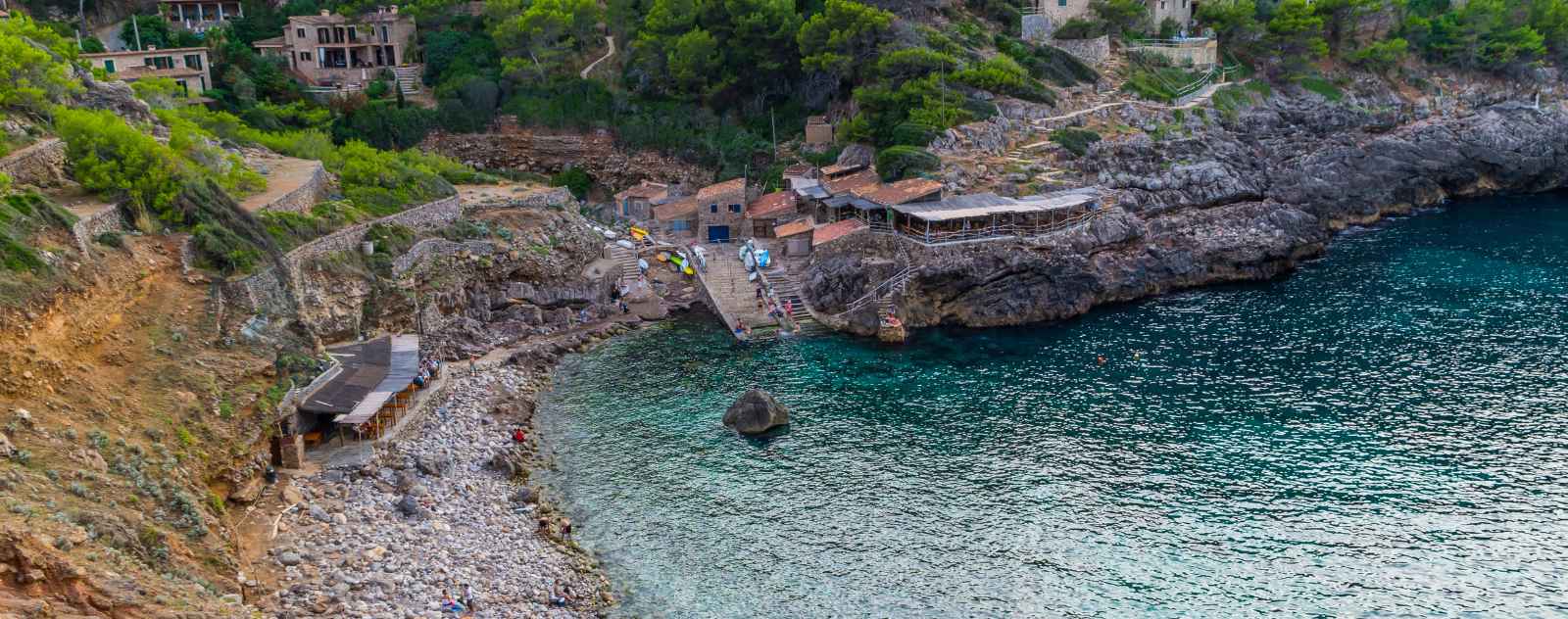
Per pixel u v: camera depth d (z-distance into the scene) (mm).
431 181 101500
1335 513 63062
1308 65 157500
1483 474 66812
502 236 100562
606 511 65000
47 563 38781
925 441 74438
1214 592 56156
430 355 84250
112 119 74625
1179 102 141375
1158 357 89625
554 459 71938
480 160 145500
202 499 52188
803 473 69938
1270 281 111125
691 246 118688
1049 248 105375
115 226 65750
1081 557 59625
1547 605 53969
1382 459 69250
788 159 135875
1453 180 145625
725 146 138750
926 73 132000
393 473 64312
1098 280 104750
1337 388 81062
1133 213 115875
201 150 83125
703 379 86875
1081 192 114125
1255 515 63219
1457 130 149250
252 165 92812
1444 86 164000
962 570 58688
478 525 61156
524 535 61125
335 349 74500
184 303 63719
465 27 160250
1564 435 71438
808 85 142750
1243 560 58812
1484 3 166250
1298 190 129375
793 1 141500
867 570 58812
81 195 68250
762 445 74188
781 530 63000
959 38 144250
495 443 72688
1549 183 150375
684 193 137750
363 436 67750
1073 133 126062
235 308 66125
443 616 51156
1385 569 57531
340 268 79812
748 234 122500
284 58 153125
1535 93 166250
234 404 58938
